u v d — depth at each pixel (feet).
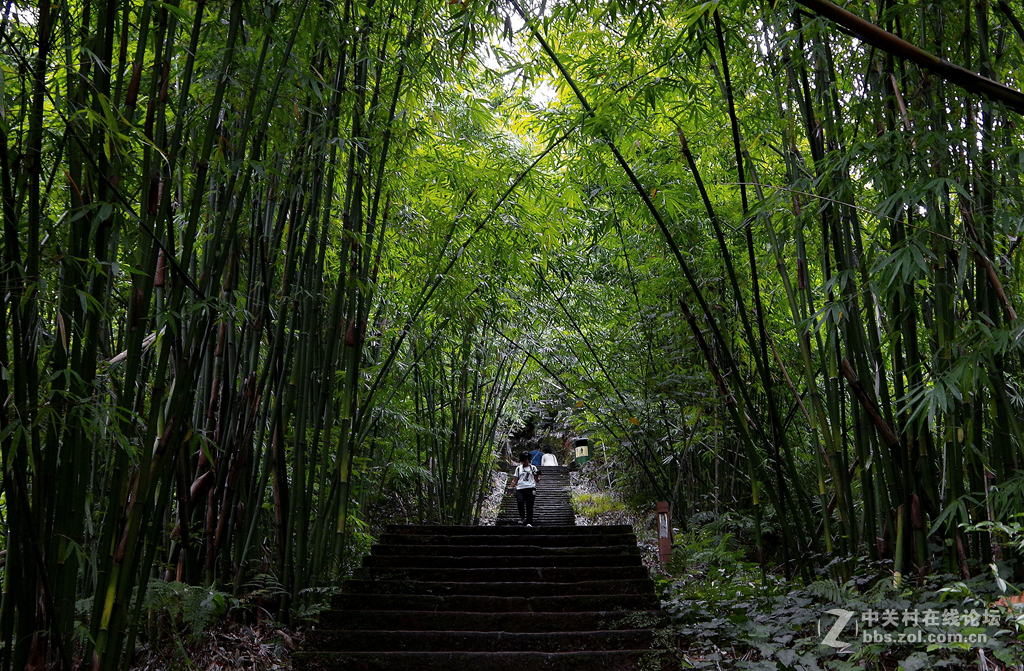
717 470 20.58
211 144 7.63
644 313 19.36
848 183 8.95
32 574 6.65
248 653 10.46
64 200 7.87
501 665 10.26
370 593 12.97
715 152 14.44
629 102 11.85
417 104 14.82
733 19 10.73
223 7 8.80
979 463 8.89
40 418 6.21
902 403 9.70
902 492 9.88
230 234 8.53
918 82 8.98
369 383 18.43
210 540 11.14
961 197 8.27
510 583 13.07
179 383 8.02
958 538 9.04
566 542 16.37
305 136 10.91
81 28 6.91
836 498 11.64
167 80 7.77
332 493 13.89
